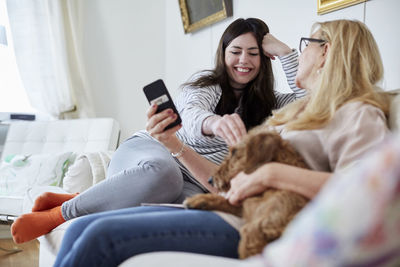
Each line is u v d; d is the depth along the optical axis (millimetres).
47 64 3139
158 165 1427
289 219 734
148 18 3570
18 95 3340
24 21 3072
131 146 1722
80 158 2105
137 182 1410
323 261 357
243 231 760
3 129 2926
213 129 1213
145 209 1014
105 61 3459
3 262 2137
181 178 1499
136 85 3561
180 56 3363
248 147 875
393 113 950
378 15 1564
